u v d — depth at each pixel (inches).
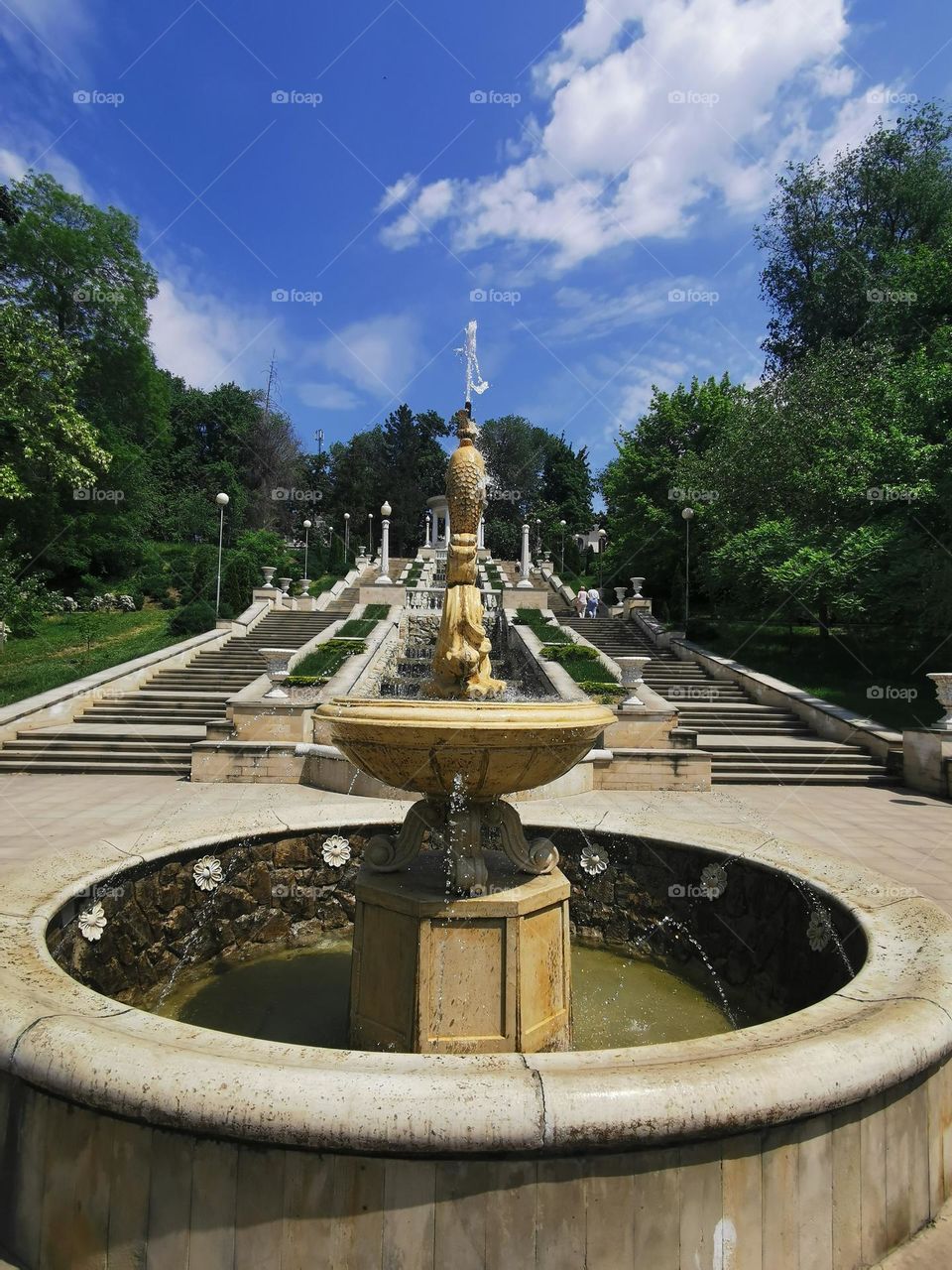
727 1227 82.4
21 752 510.3
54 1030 91.1
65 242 1272.1
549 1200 78.7
